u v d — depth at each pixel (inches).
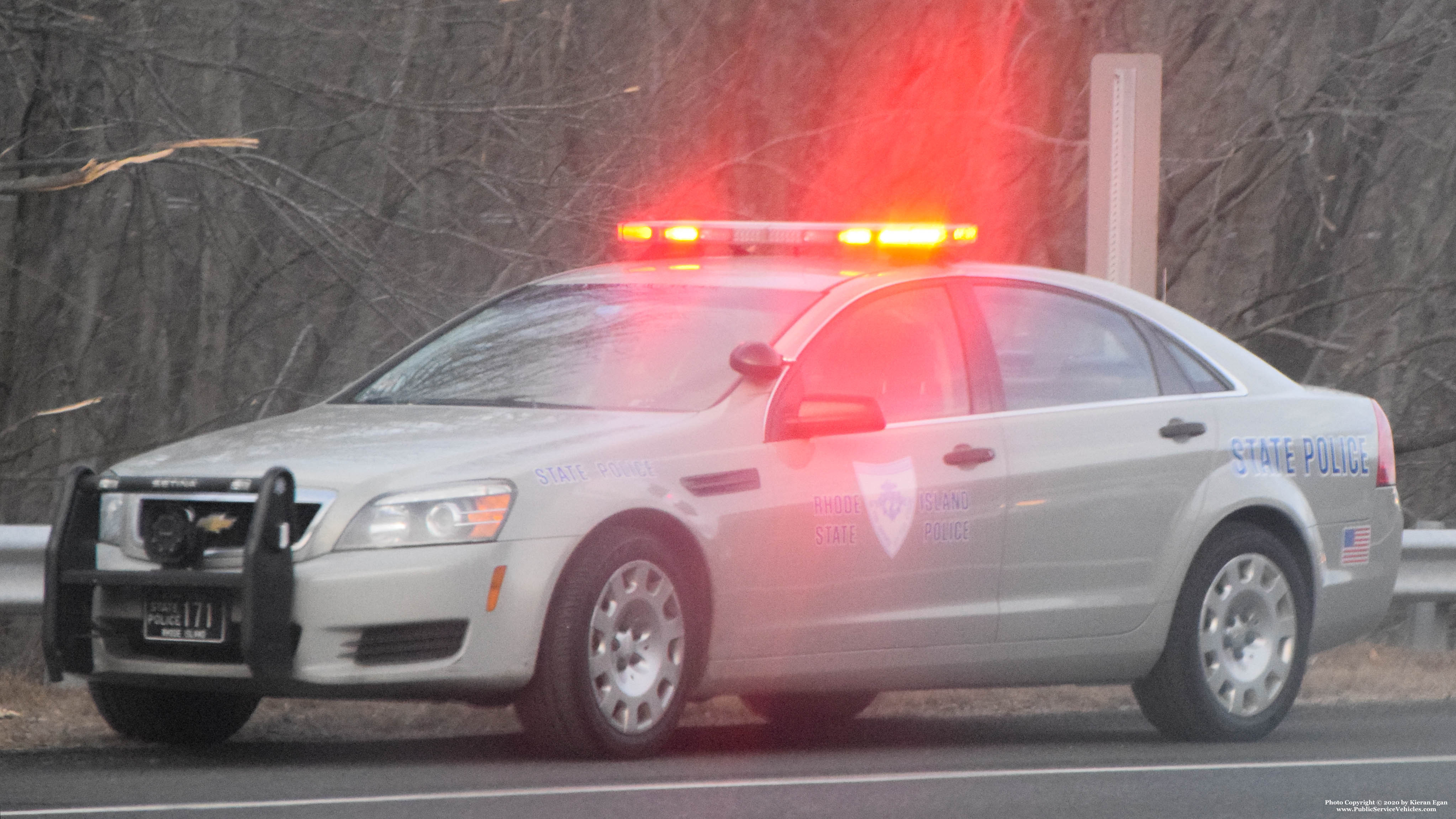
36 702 1038.4
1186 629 1021.2
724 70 1956.2
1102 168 1322.6
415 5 1747.0
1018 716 1170.0
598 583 833.5
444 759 870.4
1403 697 1272.1
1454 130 2111.2
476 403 942.4
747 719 1141.7
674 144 1905.8
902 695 1206.9
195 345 1982.0
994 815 738.2
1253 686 1042.7
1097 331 1033.5
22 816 688.4
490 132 1737.2
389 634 807.7
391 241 1724.9
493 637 810.8
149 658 832.9
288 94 1795.0
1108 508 995.3
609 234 1680.6
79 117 1713.8
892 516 925.8
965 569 950.4
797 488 900.0
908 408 952.3
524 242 1716.3
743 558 881.5
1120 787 817.5
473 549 808.9
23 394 1975.9
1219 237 2220.7
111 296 1980.8
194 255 1925.4
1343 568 1093.8
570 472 837.8
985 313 997.2
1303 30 2078.0
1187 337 1066.1
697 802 741.3
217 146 1322.6
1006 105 2017.7
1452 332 2094.0
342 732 1023.0
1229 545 1037.8
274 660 794.8
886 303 970.7
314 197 1737.2
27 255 1958.7
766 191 1974.7
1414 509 2340.1
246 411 1830.7
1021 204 2028.8
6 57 1656.0
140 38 1609.3
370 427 895.7
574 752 841.5
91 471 858.8
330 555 804.6
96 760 868.6
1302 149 1950.1
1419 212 2218.3
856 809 740.0
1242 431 1054.4
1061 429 990.4
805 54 1994.3
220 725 939.3
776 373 906.1
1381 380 2276.1
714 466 880.3
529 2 1849.2
